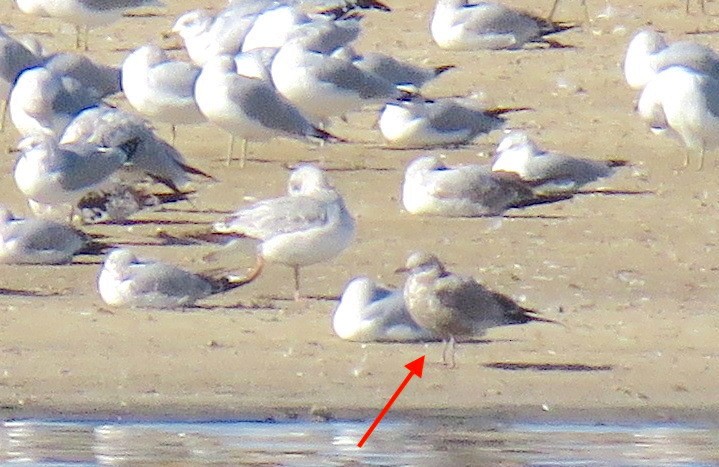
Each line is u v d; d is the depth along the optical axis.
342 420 12.57
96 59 25.17
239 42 22.89
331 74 20.64
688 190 19.41
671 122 20.06
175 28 23.50
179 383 13.25
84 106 20.31
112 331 14.43
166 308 15.09
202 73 19.95
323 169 20.03
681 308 15.48
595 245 17.36
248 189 19.23
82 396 12.96
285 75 20.62
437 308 13.57
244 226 15.53
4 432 12.21
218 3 28.86
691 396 13.16
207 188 19.20
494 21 25.53
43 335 14.27
